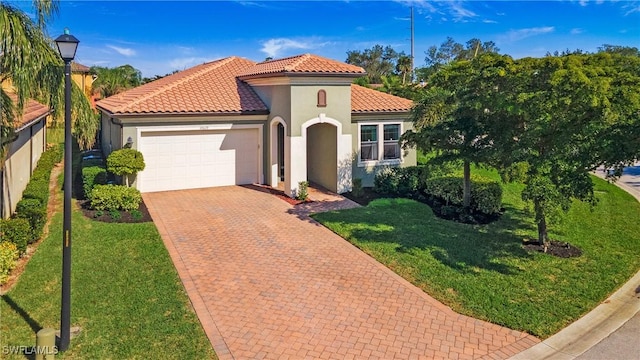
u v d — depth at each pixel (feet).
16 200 56.75
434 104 55.21
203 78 81.10
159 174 70.59
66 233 27.81
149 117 66.95
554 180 41.57
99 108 86.74
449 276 39.24
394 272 40.60
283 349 28.60
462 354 28.63
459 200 61.87
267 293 36.29
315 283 38.29
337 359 27.73
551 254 44.80
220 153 74.49
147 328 30.37
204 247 46.42
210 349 28.25
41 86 37.32
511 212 60.13
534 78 40.52
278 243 47.93
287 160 68.03
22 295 34.86
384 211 59.16
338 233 50.72
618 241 49.96
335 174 71.26
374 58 335.06
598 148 38.17
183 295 35.45
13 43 34.65
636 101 35.32
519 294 36.32
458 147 52.08
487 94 43.88
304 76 66.13
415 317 32.94
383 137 76.84
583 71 36.19
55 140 102.47
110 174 73.36
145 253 43.78
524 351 29.19
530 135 40.93
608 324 32.63
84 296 34.71
